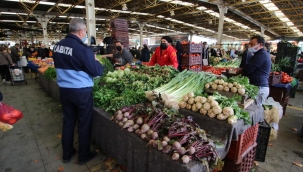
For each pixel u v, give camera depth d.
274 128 3.04
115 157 2.08
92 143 2.80
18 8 14.43
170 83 2.59
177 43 6.42
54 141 2.88
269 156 2.62
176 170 1.27
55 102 4.84
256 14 15.32
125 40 6.84
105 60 4.16
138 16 19.45
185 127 1.49
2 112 1.31
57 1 12.71
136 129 1.72
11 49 8.66
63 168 2.24
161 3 13.05
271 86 4.20
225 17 16.70
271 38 30.50
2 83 7.52
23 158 2.43
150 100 2.17
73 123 2.29
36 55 12.36
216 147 1.50
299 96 6.17
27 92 5.98
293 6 12.54
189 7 14.67
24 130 3.24
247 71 2.79
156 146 1.42
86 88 2.01
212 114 1.68
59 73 1.94
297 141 3.08
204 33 32.53
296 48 5.52
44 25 16.55
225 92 2.09
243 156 1.97
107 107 2.31
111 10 15.44
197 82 2.40
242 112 1.72
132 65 4.00
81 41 1.88
